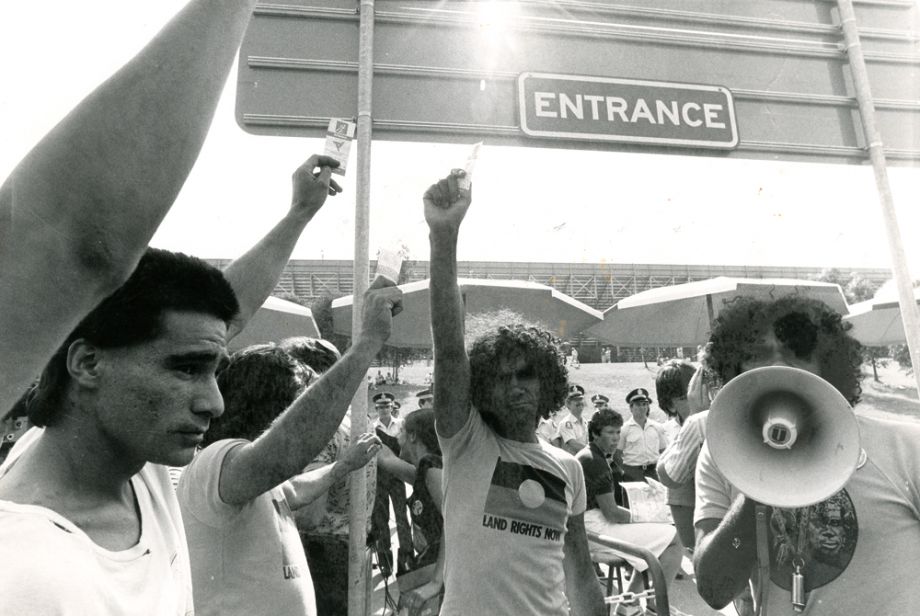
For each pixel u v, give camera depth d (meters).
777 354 1.78
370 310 1.57
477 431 2.07
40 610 0.68
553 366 2.12
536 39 4.09
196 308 0.94
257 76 3.72
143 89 0.45
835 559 1.55
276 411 2.04
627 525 3.88
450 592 1.94
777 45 4.47
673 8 4.37
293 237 1.84
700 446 3.06
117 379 0.89
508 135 3.94
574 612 2.22
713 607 1.77
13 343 0.43
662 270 17.25
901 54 4.78
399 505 3.54
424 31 3.92
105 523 0.91
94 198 0.43
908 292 4.21
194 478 1.60
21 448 1.06
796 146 4.41
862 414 1.77
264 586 1.67
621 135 4.07
